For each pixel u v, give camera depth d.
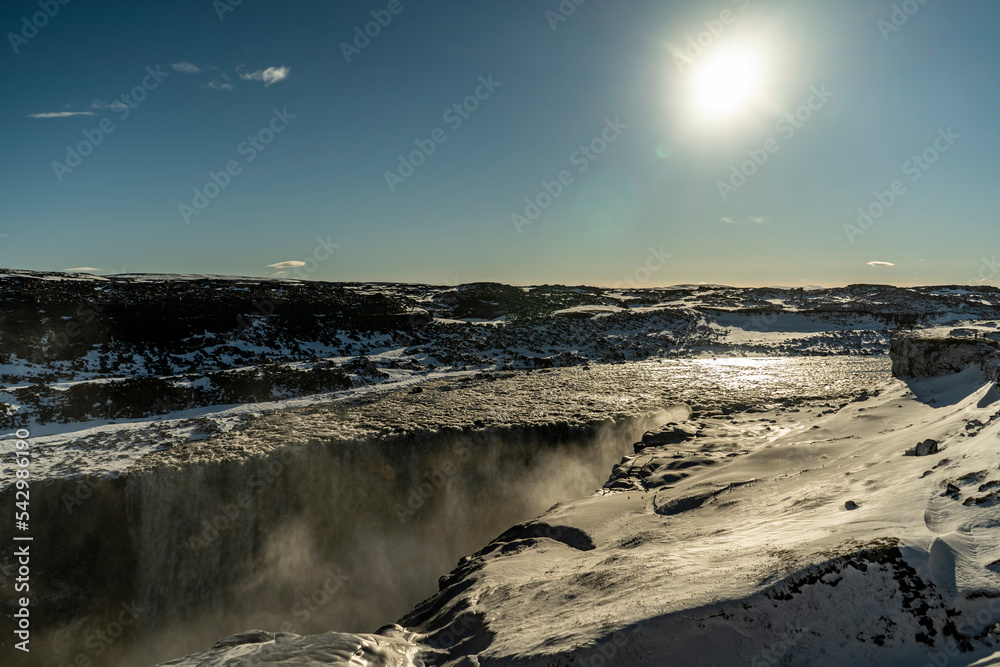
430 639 5.85
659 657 4.23
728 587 4.71
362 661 5.01
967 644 3.81
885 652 3.94
